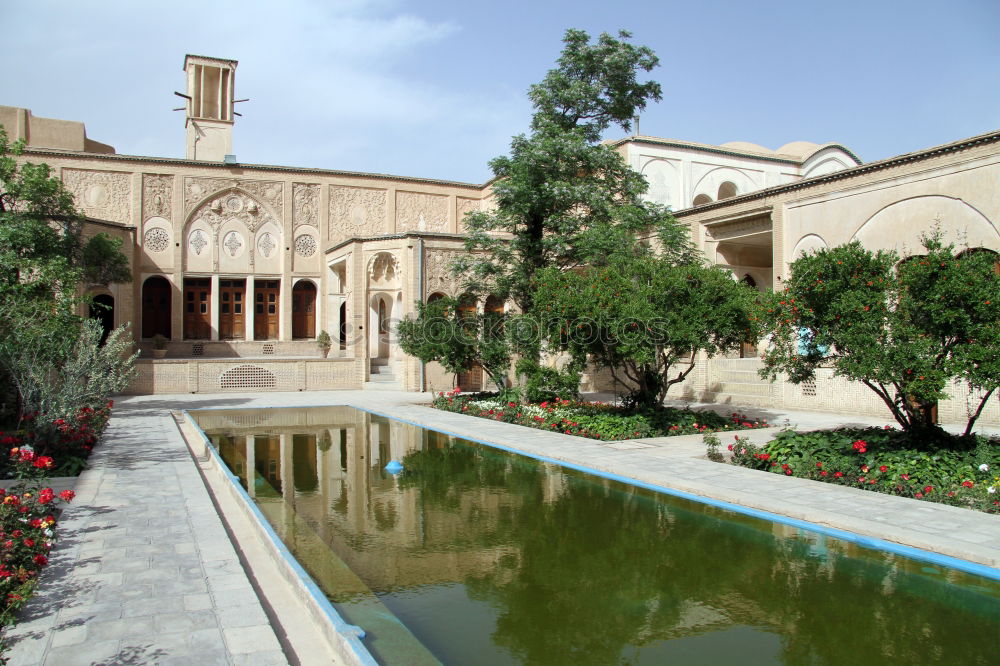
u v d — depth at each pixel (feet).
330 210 77.82
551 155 43.70
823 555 15.62
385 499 21.47
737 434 31.58
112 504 18.56
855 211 41.04
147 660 9.45
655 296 30.40
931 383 19.30
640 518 18.78
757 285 56.95
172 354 70.85
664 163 62.49
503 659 10.73
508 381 52.70
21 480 20.17
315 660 10.28
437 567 15.12
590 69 48.08
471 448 30.81
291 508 20.45
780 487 20.31
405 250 61.16
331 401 52.54
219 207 73.87
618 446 28.55
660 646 11.21
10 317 26.73
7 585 11.16
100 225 65.05
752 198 48.14
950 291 20.03
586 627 11.99
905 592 13.35
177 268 71.92
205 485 21.25
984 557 13.61
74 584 12.44
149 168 71.36
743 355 53.42
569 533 17.52
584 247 40.55
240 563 13.87
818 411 41.32
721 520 18.51
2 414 31.86
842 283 22.02
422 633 11.71
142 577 12.85
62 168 68.49
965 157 35.09
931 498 18.65
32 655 9.54
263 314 77.05
